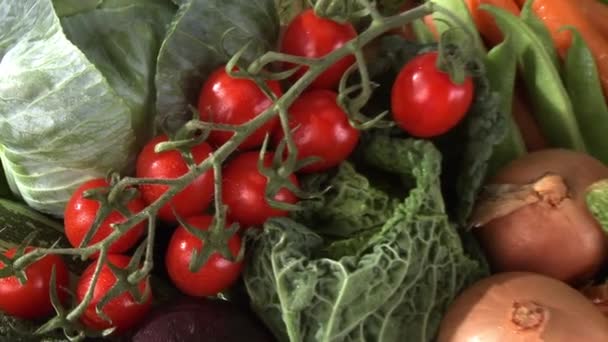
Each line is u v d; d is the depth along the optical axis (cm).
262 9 26
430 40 31
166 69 25
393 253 23
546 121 30
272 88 24
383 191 26
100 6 25
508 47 29
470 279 26
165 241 27
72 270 27
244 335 24
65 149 24
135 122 25
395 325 24
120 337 25
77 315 21
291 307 23
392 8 33
